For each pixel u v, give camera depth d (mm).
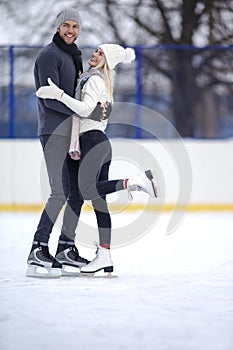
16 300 8422
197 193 23719
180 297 8656
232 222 20141
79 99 10094
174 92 24188
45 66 10070
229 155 23797
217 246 14617
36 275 10227
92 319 7332
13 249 13875
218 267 11461
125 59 10320
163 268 11312
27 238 15883
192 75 24281
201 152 23656
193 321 7246
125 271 10938
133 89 23734
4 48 23016
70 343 6293
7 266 11445
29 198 23422
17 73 23078
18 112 23219
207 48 24297
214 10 31484
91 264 10258
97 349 6078
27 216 21766
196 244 14977
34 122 23281
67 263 10266
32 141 23312
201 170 23672
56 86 9875
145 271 10953
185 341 6387
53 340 6410
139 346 6195
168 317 7441
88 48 22281
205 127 24500
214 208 23797
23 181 23391
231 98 24500
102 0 32281
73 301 8352
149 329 6871
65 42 10258
